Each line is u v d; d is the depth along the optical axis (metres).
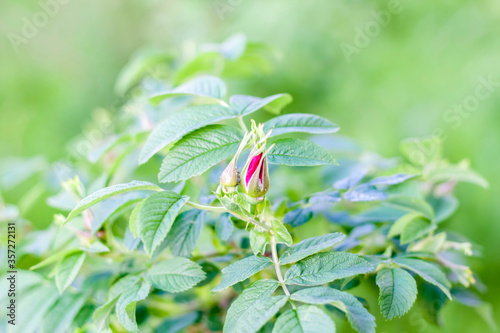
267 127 0.38
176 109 0.49
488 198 0.79
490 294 0.77
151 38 1.51
